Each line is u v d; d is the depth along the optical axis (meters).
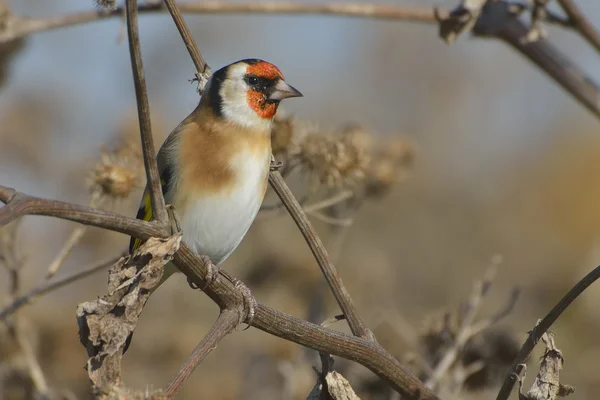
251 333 12.55
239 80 7.59
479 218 18.22
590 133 19.27
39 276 13.07
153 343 12.34
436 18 9.11
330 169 8.99
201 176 7.41
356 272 12.84
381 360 6.39
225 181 7.43
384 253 16.34
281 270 12.25
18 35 9.24
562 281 16.42
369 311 12.33
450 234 17.77
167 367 12.21
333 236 11.44
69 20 9.42
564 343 12.56
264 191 7.70
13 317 9.15
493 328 10.23
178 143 7.52
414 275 17.22
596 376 12.01
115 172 8.59
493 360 9.50
